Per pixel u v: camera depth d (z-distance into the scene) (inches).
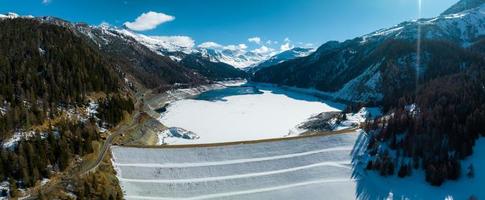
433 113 3905.0
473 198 2861.7
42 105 3828.7
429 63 7834.6
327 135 3924.7
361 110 5649.6
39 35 5457.7
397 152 3555.6
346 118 5162.4
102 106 4414.4
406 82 7632.9
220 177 3371.1
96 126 4033.0
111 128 4197.8
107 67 5649.6
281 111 7416.3
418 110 4227.4
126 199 3016.7
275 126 6013.8
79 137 3403.1
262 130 5713.6
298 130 5526.6
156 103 7869.1
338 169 3486.7
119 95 5024.6
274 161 3570.4
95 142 3572.8
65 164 3090.6
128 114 4788.4
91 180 2965.1
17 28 5664.4
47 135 3378.4
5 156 2878.9
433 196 3073.3
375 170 3435.0
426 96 4640.8
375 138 3841.0
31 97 3838.6
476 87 4675.2
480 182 3125.0
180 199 3125.0
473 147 3508.9
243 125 6053.2
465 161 3378.4
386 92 7657.5
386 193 3152.1
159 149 3619.6
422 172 3336.6
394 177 3329.2
